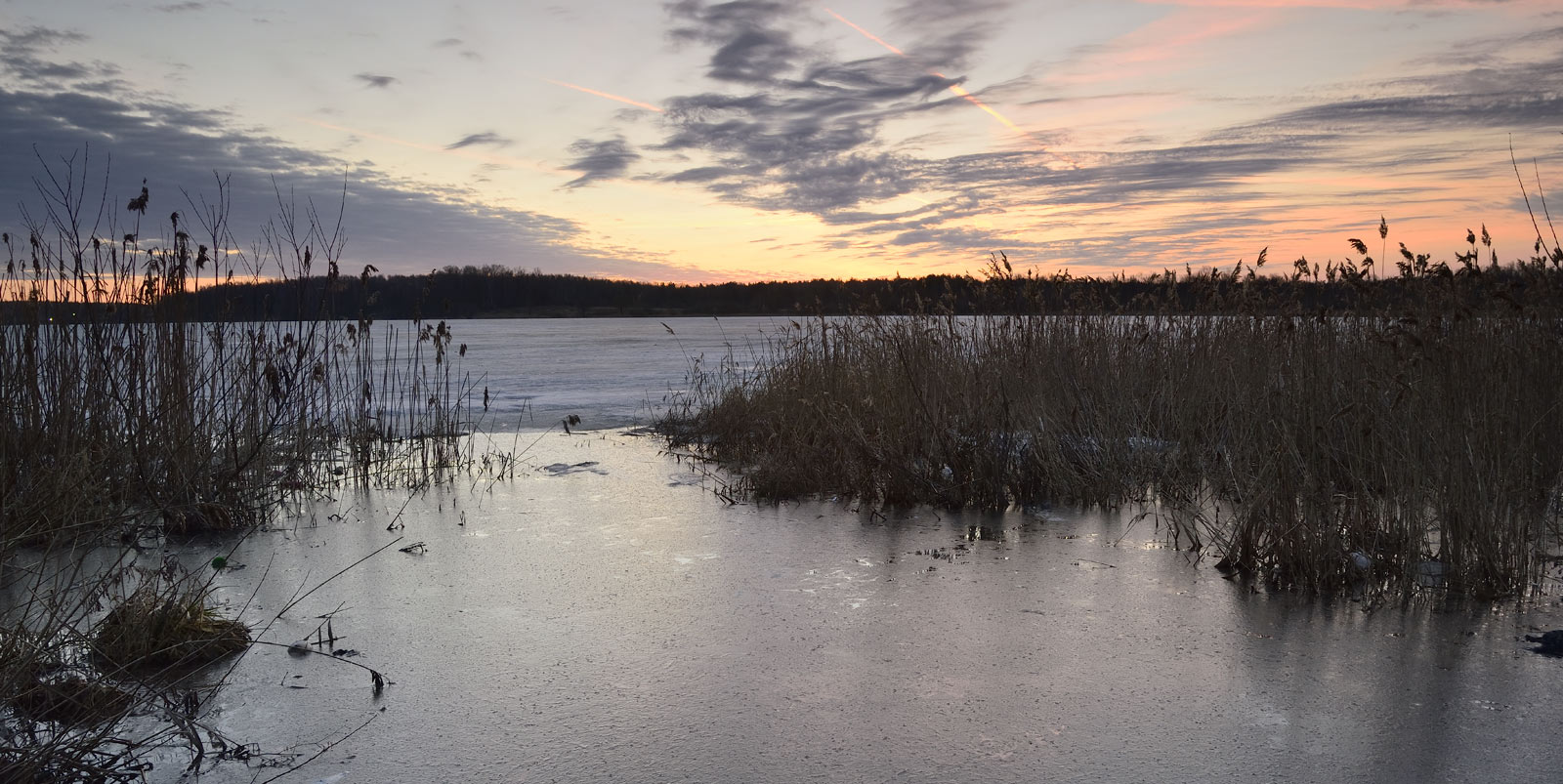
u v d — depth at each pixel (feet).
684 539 21.50
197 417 25.88
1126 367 29.60
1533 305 21.11
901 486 25.21
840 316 37.78
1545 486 20.39
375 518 23.68
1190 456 25.90
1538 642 14.61
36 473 18.40
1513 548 17.26
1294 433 20.45
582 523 23.12
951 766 10.85
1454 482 17.43
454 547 20.85
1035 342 30.94
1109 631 15.28
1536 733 11.55
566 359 97.30
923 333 32.81
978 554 20.06
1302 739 11.46
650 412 47.78
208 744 11.48
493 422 42.96
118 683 12.04
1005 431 26.43
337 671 13.78
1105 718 12.09
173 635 14.33
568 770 10.84
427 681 13.39
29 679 11.25
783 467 27.07
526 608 16.58
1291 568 17.76
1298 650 14.37
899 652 14.40
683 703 12.64
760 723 12.00
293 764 10.98
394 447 34.22
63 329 22.52
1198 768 10.76
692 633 15.33
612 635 15.25
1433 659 13.98
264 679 13.50
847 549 20.54
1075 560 19.49
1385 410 20.02
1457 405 18.39
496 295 407.64
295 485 25.29
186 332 24.84
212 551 20.39
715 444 35.47
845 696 12.82
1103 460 25.73
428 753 11.28
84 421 21.99
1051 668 13.74
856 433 27.89
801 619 15.94
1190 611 16.22
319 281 27.89
